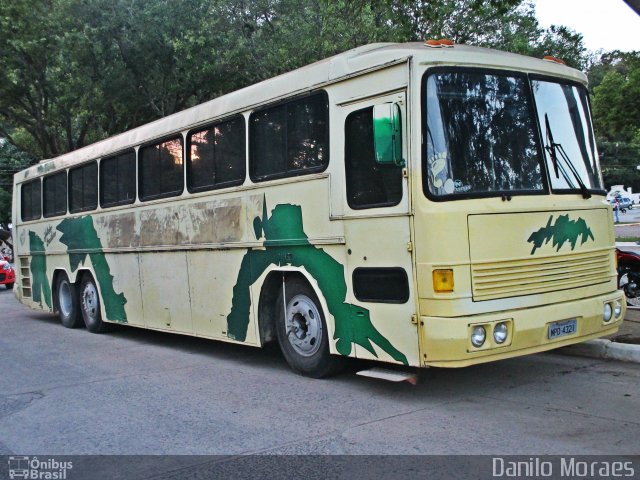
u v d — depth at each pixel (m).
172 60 18.05
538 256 5.59
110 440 5.22
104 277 10.73
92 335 11.16
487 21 15.16
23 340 10.89
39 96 20.33
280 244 6.84
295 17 16.89
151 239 9.26
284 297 7.04
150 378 7.44
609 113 17.14
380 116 5.41
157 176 9.15
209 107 8.02
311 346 6.77
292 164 6.72
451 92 5.52
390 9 11.38
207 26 17.03
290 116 6.75
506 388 6.17
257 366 7.80
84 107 19.25
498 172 5.58
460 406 5.62
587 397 5.76
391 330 5.59
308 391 6.39
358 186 5.93
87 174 11.22
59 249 12.30
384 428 5.11
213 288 7.97
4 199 34.00
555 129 6.07
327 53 14.84
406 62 5.47
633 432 4.78
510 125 5.76
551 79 6.16
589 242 6.04
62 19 17.36
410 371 5.77
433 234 5.23
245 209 7.35
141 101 19.33
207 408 6.01
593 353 7.24
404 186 5.45
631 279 9.80
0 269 22.62
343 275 6.11
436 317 5.19
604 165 58.09
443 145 5.38
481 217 5.32
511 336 5.33
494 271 5.34
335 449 4.71
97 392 6.84
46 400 6.61
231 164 7.63
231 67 17.94
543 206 5.68
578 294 5.89
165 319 9.03
